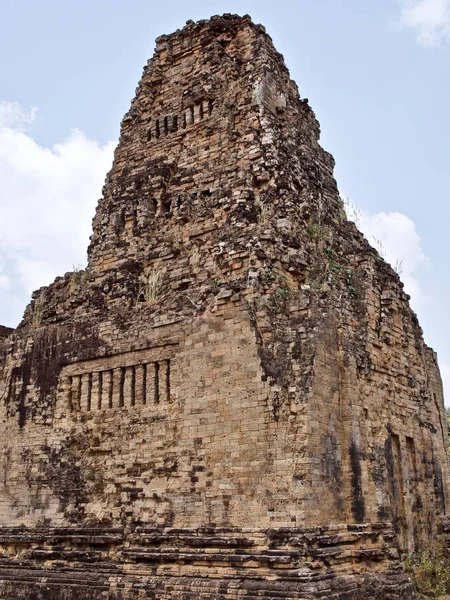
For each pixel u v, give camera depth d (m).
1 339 28.38
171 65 29.36
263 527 18.14
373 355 22.38
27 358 25.55
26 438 24.45
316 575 17.00
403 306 25.17
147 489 20.77
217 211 24.28
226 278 21.92
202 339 20.89
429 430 25.36
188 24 29.56
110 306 25.19
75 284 27.09
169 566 19.19
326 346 19.86
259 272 21.03
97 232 27.62
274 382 19.09
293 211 23.58
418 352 26.05
